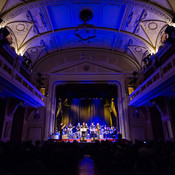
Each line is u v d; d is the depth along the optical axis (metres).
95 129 17.11
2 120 10.67
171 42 9.60
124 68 17.00
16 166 3.76
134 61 16.45
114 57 17.22
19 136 14.09
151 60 13.32
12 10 9.78
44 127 15.12
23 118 14.88
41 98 14.98
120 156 4.56
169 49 10.99
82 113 21.33
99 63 17.28
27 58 13.80
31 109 15.72
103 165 4.68
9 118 11.34
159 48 12.52
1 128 10.50
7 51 11.17
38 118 15.35
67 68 17.00
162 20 11.06
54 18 12.45
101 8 11.63
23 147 5.31
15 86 9.34
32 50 14.82
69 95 17.97
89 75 16.83
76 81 16.98
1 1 9.12
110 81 17.11
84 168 6.09
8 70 8.86
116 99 17.88
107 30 13.73
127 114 15.70
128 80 16.77
